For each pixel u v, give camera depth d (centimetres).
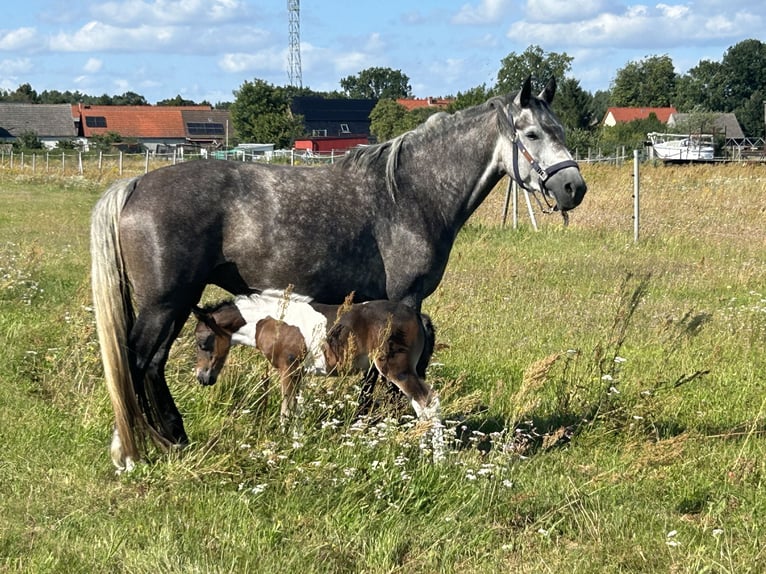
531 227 1834
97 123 8825
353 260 593
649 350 868
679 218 1961
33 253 1185
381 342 559
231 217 562
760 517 505
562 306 1064
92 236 547
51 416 627
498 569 439
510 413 669
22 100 12456
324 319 580
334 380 624
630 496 530
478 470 537
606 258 1477
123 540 448
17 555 433
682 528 487
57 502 493
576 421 664
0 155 4919
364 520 481
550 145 621
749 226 1886
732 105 9975
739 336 916
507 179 2478
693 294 1189
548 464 577
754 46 9988
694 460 577
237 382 666
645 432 643
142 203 547
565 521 495
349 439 559
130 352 552
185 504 495
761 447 612
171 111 9162
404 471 517
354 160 606
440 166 622
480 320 983
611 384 695
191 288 558
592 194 2277
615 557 451
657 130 6269
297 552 443
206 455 545
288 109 7475
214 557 438
